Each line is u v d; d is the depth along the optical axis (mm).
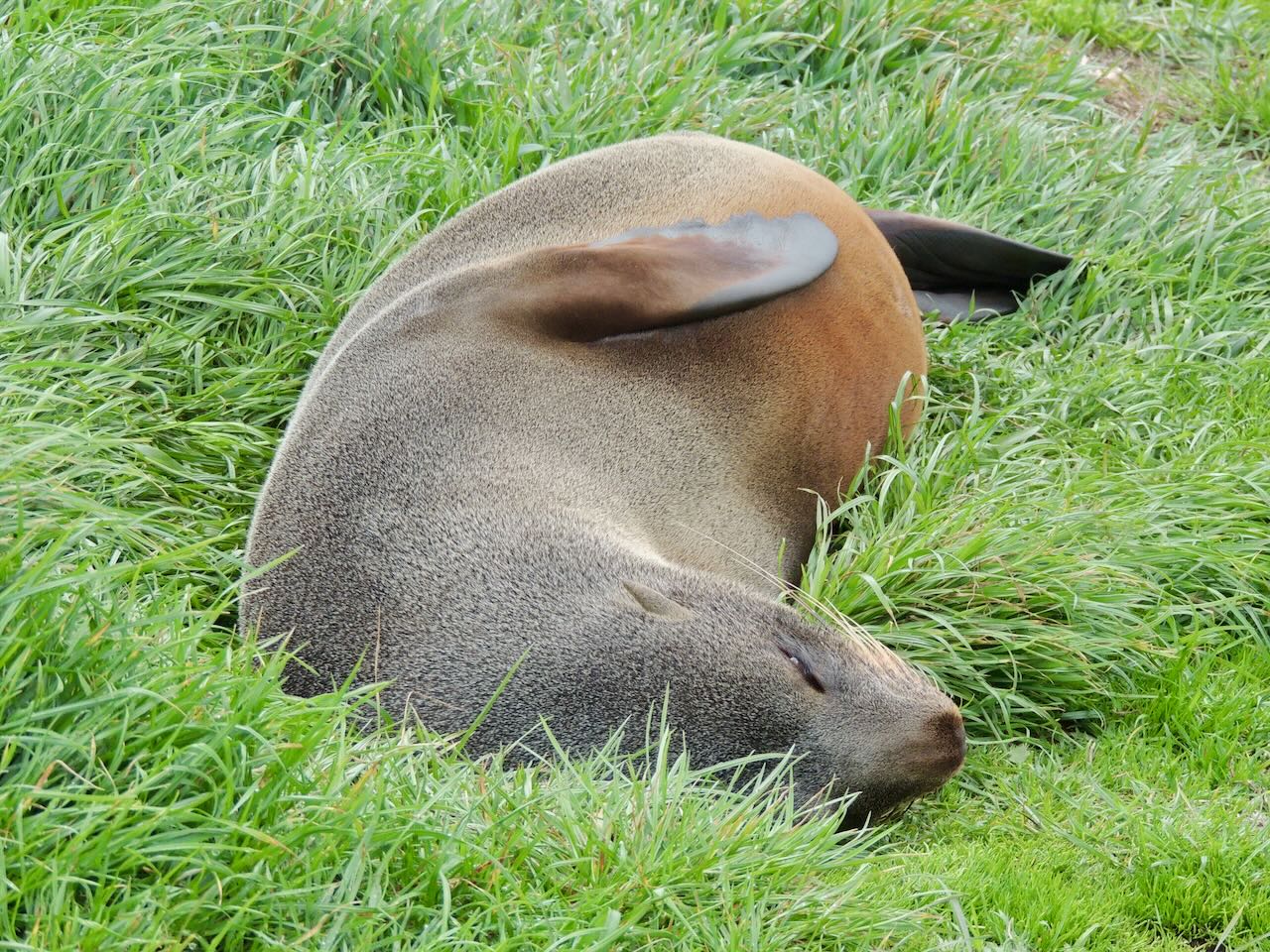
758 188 24156
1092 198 30672
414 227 25922
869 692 16984
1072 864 17484
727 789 15984
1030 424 25594
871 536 21922
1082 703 20594
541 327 21125
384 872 13578
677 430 21094
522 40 31297
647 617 17266
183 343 22688
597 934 13664
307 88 28125
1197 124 34781
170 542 19250
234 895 12945
